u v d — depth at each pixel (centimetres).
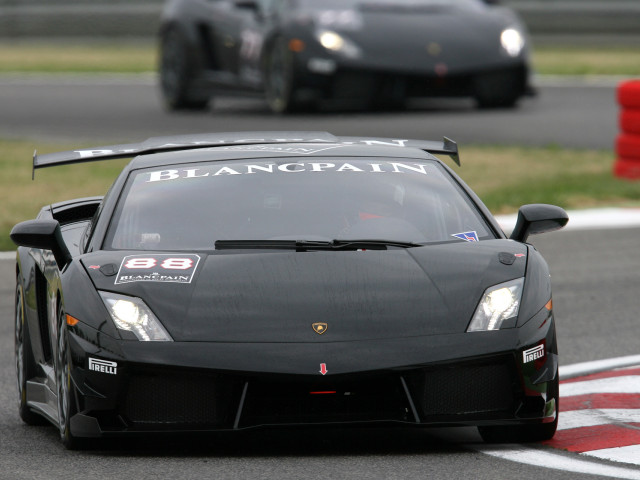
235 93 6862
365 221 1923
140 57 10950
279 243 1848
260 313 1688
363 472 1600
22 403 2089
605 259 3550
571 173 4934
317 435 1872
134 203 1973
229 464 1656
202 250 1853
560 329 2748
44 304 2064
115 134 6084
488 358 1659
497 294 1728
